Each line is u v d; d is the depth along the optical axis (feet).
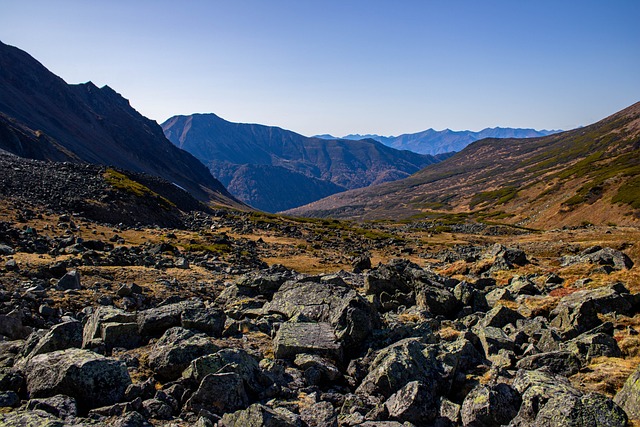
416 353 53.42
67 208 214.90
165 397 41.65
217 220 336.90
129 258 138.10
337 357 57.72
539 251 196.85
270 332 68.95
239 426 36.19
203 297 104.94
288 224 369.50
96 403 39.88
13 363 51.01
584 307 71.05
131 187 286.46
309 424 40.34
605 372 51.72
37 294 82.43
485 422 41.88
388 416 43.86
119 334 57.11
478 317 82.48
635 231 285.84
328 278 106.52
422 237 376.89
